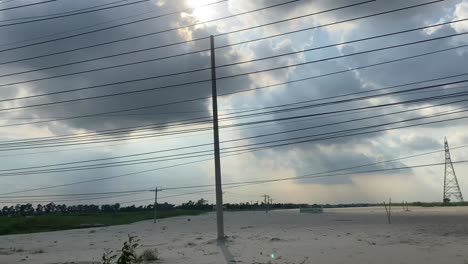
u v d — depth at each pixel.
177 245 36.34
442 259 23.56
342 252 27.16
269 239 36.75
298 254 26.92
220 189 38.22
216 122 39.31
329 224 55.78
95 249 38.06
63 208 151.25
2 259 31.17
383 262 23.19
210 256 27.72
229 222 76.19
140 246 37.03
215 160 38.62
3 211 142.50
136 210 160.88
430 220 55.16
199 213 152.50
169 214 138.00
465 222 49.22
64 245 45.00
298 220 71.69
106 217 118.12
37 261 29.19
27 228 86.81
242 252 28.91
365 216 74.81
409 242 31.25
